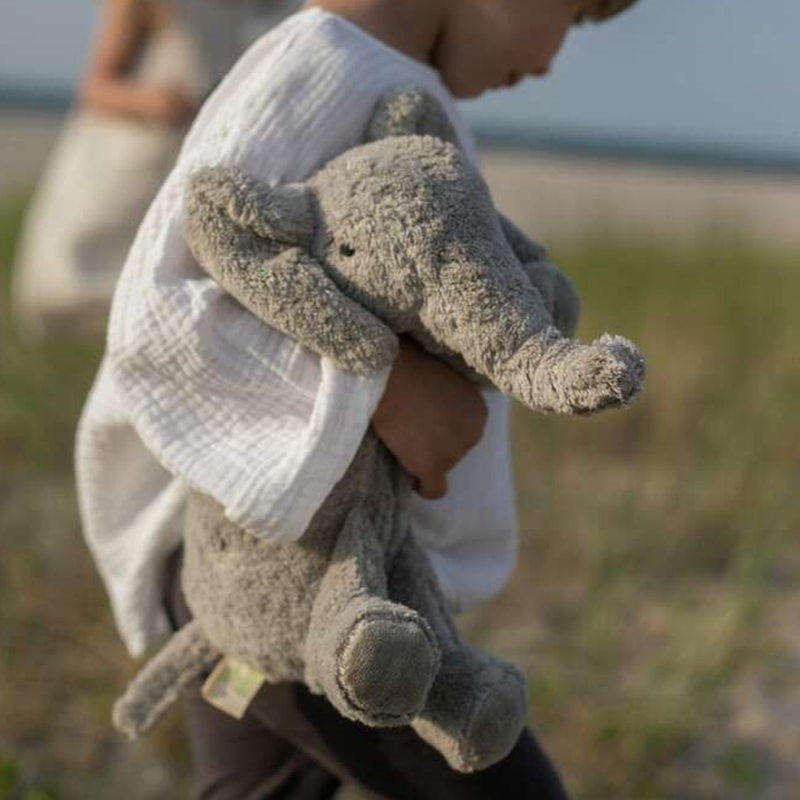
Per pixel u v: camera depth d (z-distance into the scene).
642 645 2.91
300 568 1.30
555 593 3.13
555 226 7.28
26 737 2.51
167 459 1.29
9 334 3.98
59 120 23.23
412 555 1.37
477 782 1.43
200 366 1.28
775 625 3.13
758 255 6.58
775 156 56.72
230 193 1.24
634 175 18.30
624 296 5.48
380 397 1.29
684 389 4.36
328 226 1.26
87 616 2.75
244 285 1.24
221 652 1.41
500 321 1.19
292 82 1.36
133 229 3.75
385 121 1.37
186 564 1.42
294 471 1.24
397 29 1.49
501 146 30.59
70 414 3.67
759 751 2.63
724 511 3.50
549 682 2.57
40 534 3.10
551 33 1.54
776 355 4.81
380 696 1.12
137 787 2.40
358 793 2.32
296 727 1.43
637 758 2.46
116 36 3.66
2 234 6.07
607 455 4.14
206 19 3.60
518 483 3.62
